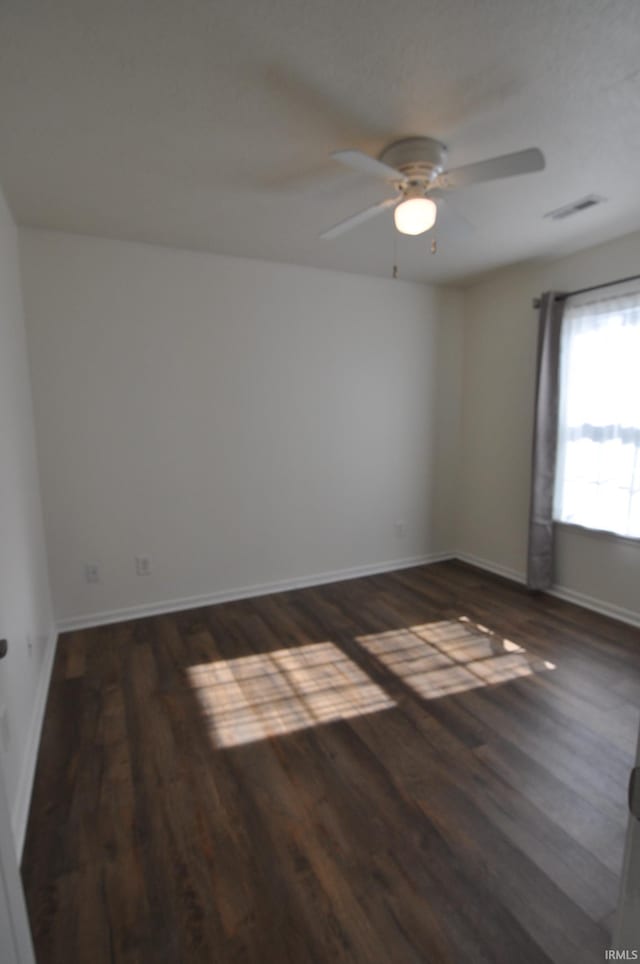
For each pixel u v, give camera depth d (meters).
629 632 2.90
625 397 2.91
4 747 1.49
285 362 3.44
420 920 1.26
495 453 3.94
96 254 2.83
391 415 3.92
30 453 2.59
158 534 3.19
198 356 3.16
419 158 1.81
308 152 1.90
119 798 1.67
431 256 3.22
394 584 3.76
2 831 0.91
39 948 1.19
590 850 1.46
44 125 1.71
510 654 2.64
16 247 2.59
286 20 1.26
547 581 3.51
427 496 4.20
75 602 3.00
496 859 1.43
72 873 1.39
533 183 2.18
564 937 1.22
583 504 3.21
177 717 2.11
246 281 3.24
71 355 2.84
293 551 3.66
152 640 2.83
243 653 2.67
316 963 1.16
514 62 1.42
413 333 3.92
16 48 1.33
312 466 3.65
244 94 1.55
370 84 1.51
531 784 1.72
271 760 1.85
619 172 2.08
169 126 1.72
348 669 2.50
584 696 2.25
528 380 3.61
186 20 1.26
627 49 1.37
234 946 1.20
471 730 2.02
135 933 1.23
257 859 1.43
